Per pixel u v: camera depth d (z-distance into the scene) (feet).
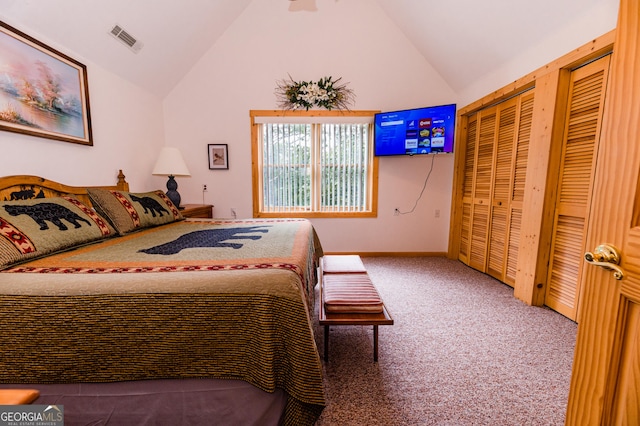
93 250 4.81
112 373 3.06
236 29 11.02
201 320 3.07
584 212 6.15
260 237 5.97
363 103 11.44
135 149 9.59
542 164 6.91
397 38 11.15
